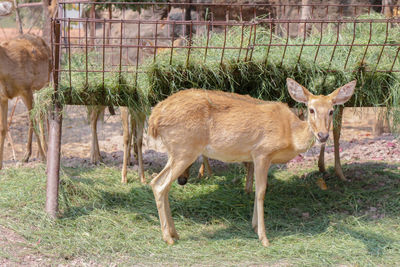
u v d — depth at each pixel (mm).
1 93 8961
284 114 6160
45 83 9836
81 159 9750
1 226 6078
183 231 6434
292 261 5535
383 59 6941
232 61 6570
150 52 9422
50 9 12016
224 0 14328
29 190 7238
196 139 5957
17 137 11711
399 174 8203
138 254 5676
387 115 7141
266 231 6445
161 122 5926
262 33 7312
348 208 7129
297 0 14242
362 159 9398
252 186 7691
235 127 5957
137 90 6625
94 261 5480
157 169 9086
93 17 8164
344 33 7777
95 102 6684
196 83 6613
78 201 7039
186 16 14477
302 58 6703
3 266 5211
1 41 9438
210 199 7383
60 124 6590
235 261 5535
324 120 5684
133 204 7133
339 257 5645
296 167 9023
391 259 5586
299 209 7172
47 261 5406
